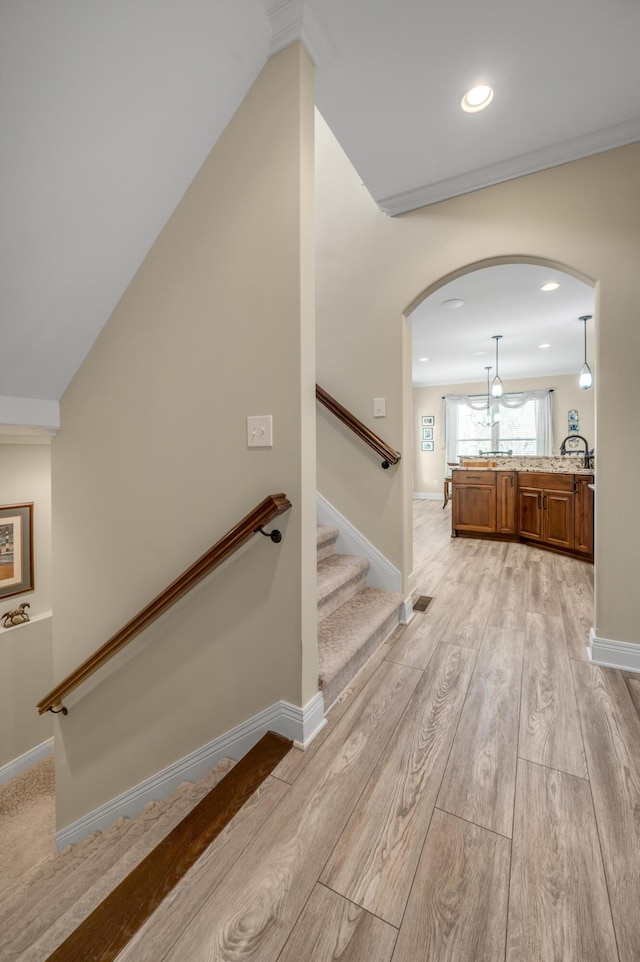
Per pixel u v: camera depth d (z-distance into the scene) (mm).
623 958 832
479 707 1669
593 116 1795
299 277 1391
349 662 1828
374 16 1373
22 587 3373
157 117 1377
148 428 1813
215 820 1166
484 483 4973
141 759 1928
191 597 1696
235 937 878
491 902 938
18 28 1022
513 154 2016
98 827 2100
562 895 952
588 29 1416
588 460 4316
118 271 1749
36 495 3447
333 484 2732
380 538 2592
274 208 1433
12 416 1975
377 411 2561
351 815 1178
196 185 1616
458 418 8742
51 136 1236
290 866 1032
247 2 1317
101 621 2066
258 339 1488
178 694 1773
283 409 1444
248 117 1491
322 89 1667
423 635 2340
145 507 1854
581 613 2646
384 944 861
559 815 1167
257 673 1552
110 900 962
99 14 1107
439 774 1323
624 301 1892
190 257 1643
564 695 1745
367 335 2564
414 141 1939
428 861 1037
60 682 2176
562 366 7121
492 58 1532
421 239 2357
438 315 4398
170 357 1722
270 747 1447
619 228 1896
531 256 2082
